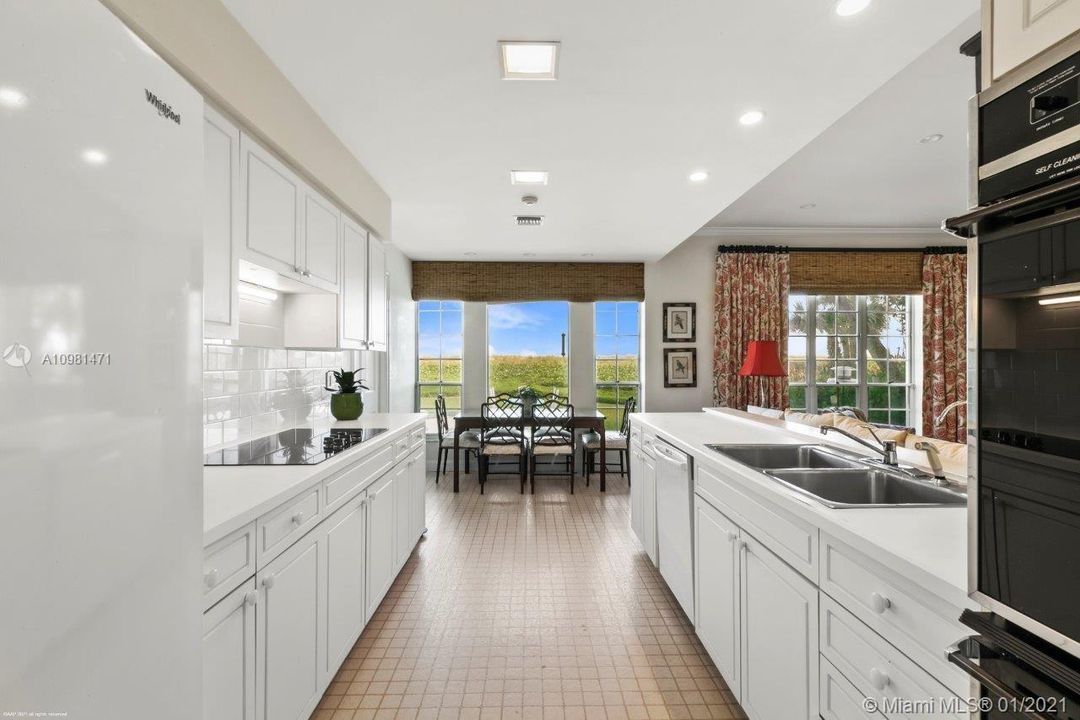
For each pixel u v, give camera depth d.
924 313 5.57
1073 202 0.59
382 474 2.40
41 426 0.55
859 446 2.09
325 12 1.57
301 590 1.54
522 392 4.94
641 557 3.18
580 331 5.66
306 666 1.58
